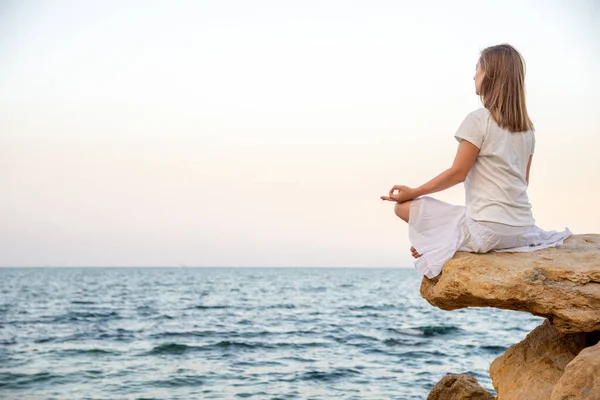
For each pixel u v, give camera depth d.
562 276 4.91
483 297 4.95
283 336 21.08
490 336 21.48
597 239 5.78
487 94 5.12
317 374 13.64
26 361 15.24
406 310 34.47
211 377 13.27
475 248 5.22
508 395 5.38
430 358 16.12
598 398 4.20
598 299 4.82
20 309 32.84
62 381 12.71
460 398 6.93
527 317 30.58
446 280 5.11
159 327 23.80
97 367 14.43
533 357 5.64
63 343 18.75
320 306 37.22
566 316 4.86
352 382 12.73
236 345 18.53
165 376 13.34
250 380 12.95
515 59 5.05
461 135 5.04
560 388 4.40
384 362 15.41
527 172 5.50
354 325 25.22
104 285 69.62
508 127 5.02
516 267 4.98
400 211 5.41
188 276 116.81
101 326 24.00
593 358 4.43
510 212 5.13
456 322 27.42
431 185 5.12
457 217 5.26
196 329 23.20
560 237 5.75
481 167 5.12
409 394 11.56
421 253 5.24
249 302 40.69
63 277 105.06
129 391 11.79
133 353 16.73
